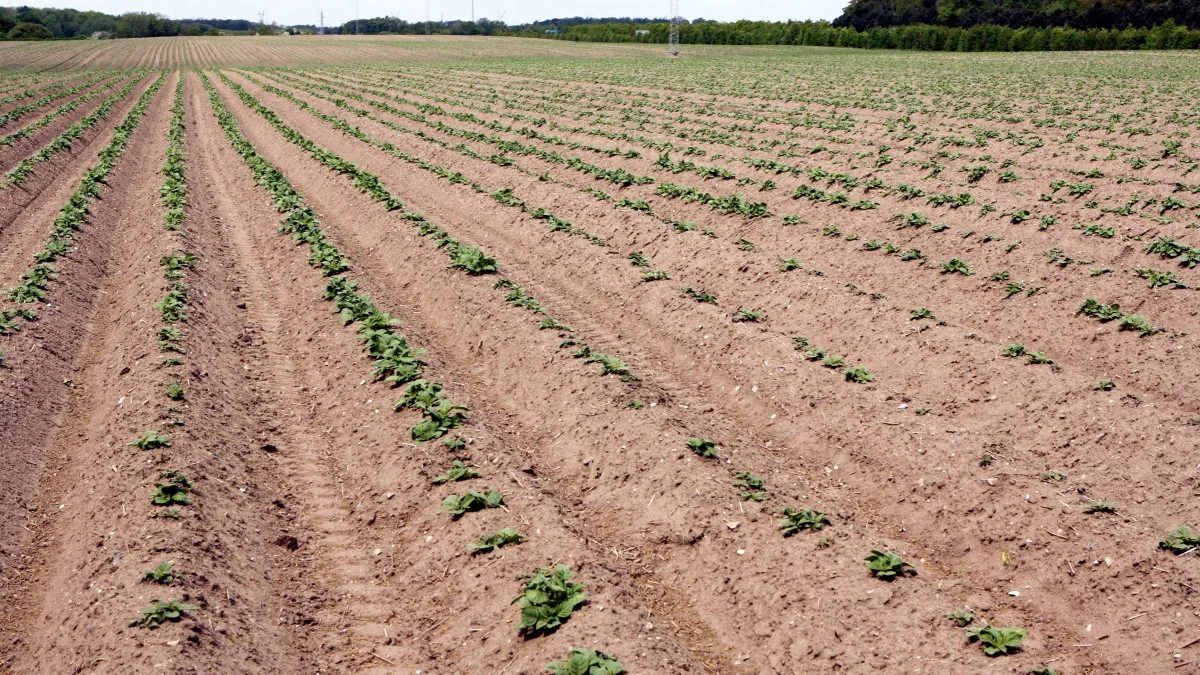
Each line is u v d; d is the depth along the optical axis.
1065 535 8.52
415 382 11.28
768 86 56.50
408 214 19.98
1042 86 51.25
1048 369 11.71
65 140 33.00
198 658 6.72
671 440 10.04
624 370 11.83
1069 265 15.90
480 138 33.53
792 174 24.17
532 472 9.95
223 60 109.69
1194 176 23.12
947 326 13.26
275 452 10.73
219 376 12.23
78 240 18.75
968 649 7.02
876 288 16.44
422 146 32.44
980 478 9.43
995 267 16.67
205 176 27.75
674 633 7.70
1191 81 52.06
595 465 10.16
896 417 10.74
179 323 13.34
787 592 7.85
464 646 7.31
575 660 6.60
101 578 7.68
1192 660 7.09
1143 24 100.50
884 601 7.56
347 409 11.48
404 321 14.80
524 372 12.43
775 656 7.34
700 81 62.41
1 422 10.66
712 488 9.19
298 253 18.11
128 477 9.16
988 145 28.50
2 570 8.34
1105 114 36.38
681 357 13.53
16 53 120.75
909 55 94.75
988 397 11.58
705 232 18.44
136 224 20.98
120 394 11.41
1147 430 10.23
